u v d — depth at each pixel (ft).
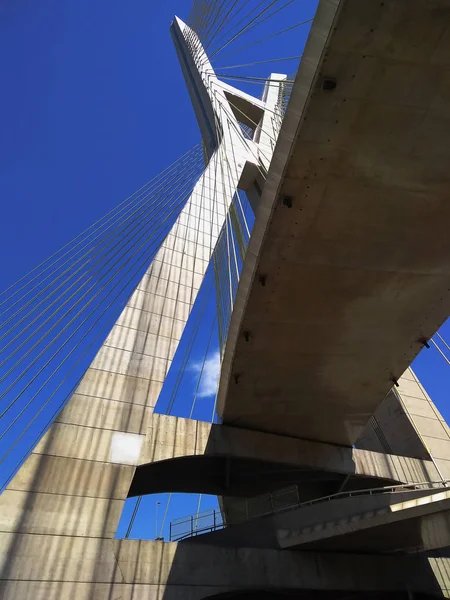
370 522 36.22
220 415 59.31
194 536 42.60
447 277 39.37
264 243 34.88
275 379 52.47
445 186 30.14
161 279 59.93
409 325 45.60
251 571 40.14
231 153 76.54
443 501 32.04
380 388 55.42
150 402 48.67
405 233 34.22
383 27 21.71
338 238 34.53
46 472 39.22
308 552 43.19
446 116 25.59
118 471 41.98
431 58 22.86
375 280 39.17
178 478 60.70
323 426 61.00
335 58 23.15
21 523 35.58
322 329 45.39
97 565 35.55
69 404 44.73
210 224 68.33
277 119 80.48
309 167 28.96
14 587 32.45
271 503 52.39
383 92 24.52
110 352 50.57
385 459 66.39
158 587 36.35
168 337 54.70
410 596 44.86
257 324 44.21
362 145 27.40
